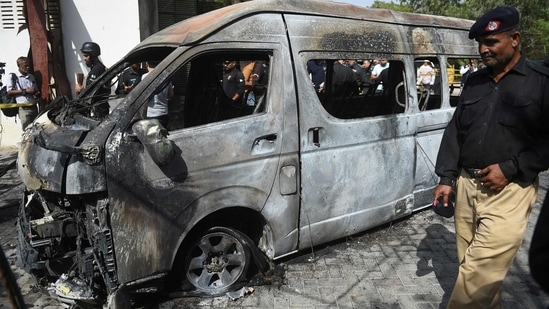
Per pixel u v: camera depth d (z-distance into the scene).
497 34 2.32
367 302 3.30
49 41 7.96
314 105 3.54
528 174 2.35
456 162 2.71
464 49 5.07
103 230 2.76
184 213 3.01
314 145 3.57
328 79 3.85
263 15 3.32
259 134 3.25
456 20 5.16
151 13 8.19
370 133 3.95
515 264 3.80
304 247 3.73
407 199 4.44
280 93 3.34
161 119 3.36
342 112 3.98
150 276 2.95
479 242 2.48
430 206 5.05
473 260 2.48
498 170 2.38
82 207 2.95
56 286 2.93
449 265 3.86
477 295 2.49
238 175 3.19
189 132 3.00
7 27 8.10
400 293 3.42
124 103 2.88
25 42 8.17
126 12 8.11
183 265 3.22
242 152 3.19
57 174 2.74
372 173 4.03
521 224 2.42
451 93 5.51
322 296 3.37
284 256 3.65
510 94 2.38
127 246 2.83
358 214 4.00
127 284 2.87
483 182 2.46
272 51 3.32
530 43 31.44
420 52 4.45
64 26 8.02
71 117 3.25
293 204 3.53
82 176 2.68
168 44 3.22
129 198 2.80
